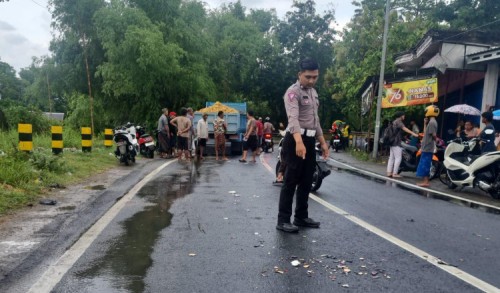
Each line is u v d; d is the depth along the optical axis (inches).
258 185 328.5
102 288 123.8
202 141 583.8
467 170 333.4
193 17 1037.8
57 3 927.7
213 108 720.3
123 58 877.2
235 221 207.5
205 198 266.8
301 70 195.0
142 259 149.2
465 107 581.0
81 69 996.6
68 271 136.1
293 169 192.1
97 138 908.0
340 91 1416.1
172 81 950.4
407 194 314.3
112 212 219.5
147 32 859.4
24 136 376.5
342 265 148.1
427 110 370.0
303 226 202.1
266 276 135.9
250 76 1689.2
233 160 575.8
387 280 135.0
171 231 186.2
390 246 172.4
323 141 207.3
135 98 981.8
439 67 594.9
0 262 141.7
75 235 175.0
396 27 987.3
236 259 151.6
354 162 617.6
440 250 169.2
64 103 2183.8
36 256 148.3
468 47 606.2
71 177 327.6
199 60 1029.2
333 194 303.0
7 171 269.0
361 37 1163.3
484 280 137.4
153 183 327.0
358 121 1457.9
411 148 444.1
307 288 127.0
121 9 904.3
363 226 205.0
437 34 600.7
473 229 206.7
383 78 649.6
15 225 186.4
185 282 129.6
